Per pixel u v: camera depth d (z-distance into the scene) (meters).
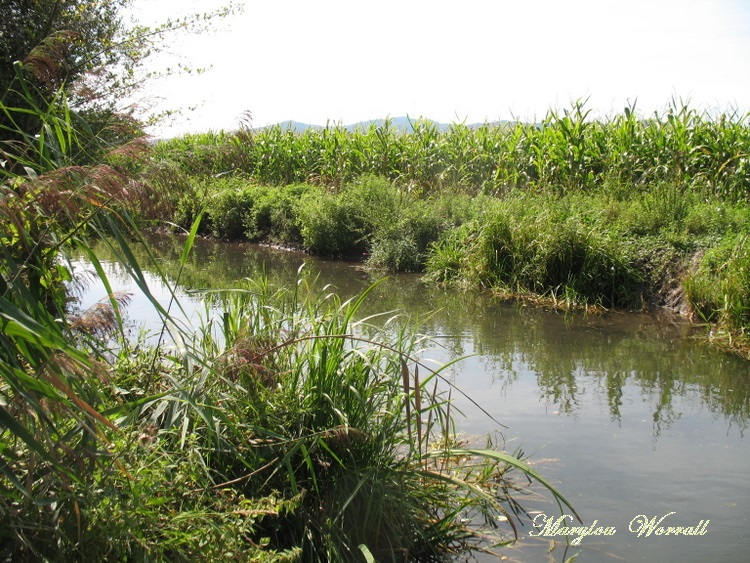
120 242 2.89
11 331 2.41
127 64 9.83
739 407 6.39
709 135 13.88
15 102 8.11
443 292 11.99
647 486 4.80
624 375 7.34
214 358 3.92
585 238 11.20
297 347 4.41
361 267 14.76
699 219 11.34
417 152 18.52
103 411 2.97
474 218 14.05
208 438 3.48
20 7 9.00
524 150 16.52
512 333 9.12
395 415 4.27
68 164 3.38
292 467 3.85
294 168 21.81
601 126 15.42
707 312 9.62
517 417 6.05
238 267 14.66
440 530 4.01
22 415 2.71
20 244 2.98
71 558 2.57
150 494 2.85
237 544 2.93
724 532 4.20
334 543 3.53
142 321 8.10
